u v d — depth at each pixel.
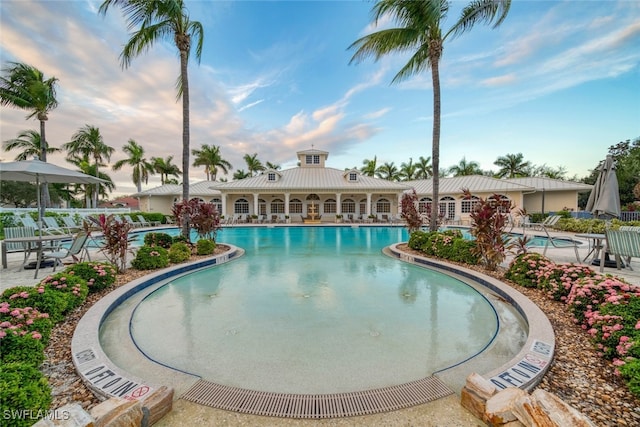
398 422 2.10
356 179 26.30
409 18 9.37
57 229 10.30
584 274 4.47
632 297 3.20
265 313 4.43
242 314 4.40
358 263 8.33
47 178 9.12
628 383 2.17
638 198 23.88
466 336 3.68
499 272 6.48
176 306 4.75
